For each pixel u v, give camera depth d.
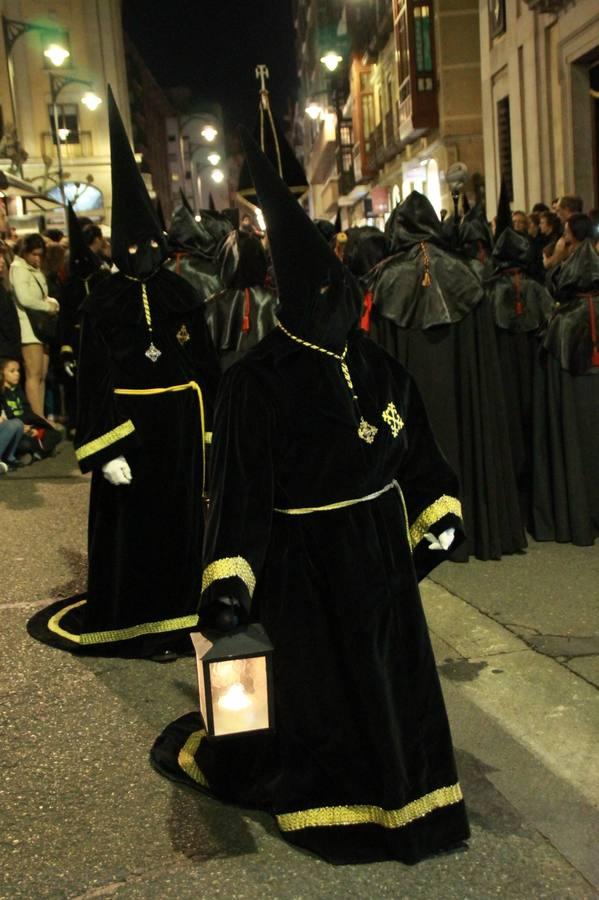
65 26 42.38
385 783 2.81
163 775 3.43
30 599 5.26
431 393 5.50
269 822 3.13
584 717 3.79
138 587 4.45
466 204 6.24
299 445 2.84
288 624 2.86
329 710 2.86
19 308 8.86
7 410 8.49
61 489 7.65
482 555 5.61
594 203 14.76
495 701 3.94
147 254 4.47
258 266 6.06
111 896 2.80
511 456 5.72
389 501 2.98
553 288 6.09
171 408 4.47
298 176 7.18
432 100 23.31
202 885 2.84
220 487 2.80
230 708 2.57
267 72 7.14
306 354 2.85
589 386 5.74
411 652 2.94
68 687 4.18
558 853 2.96
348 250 5.99
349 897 2.76
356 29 34.53
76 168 42.91
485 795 3.27
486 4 17.97
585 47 13.84
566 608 4.86
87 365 4.33
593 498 5.86
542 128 15.59
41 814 3.22
